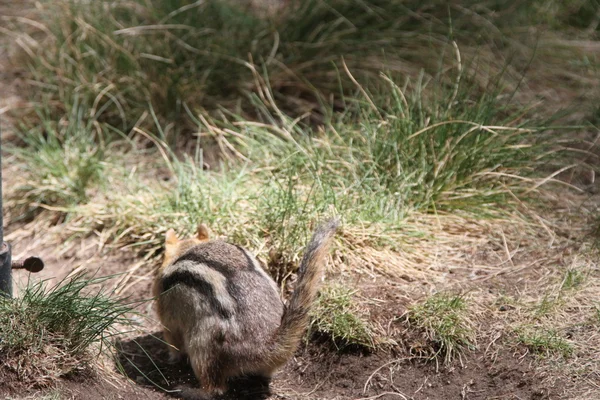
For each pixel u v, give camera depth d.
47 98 14.71
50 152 13.34
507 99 14.39
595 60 15.80
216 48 14.99
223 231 11.35
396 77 14.84
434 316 9.75
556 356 9.16
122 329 10.42
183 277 9.20
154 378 9.59
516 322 9.73
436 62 15.03
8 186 13.30
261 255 10.97
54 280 11.34
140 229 11.99
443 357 9.50
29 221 12.92
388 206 11.84
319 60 15.19
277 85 15.11
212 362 8.91
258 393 9.30
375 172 12.34
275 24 15.52
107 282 11.32
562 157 13.36
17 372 8.34
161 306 9.52
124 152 14.23
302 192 11.92
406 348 9.62
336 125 13.88
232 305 8.90
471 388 9.14
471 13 16.08
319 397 9.27
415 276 10.82
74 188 12.97
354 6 15.76
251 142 13.23
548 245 11.53
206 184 12.29
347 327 9.68
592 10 16.98
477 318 9.87
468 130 12.42
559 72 15.48
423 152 12.26
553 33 16.42
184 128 14.57
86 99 14.55
